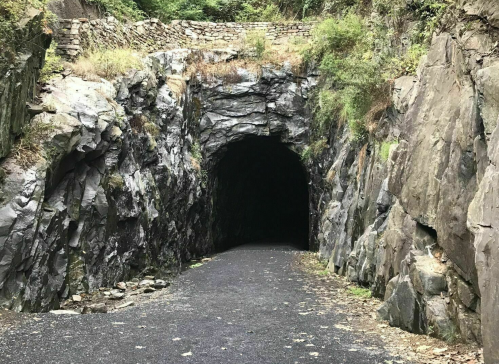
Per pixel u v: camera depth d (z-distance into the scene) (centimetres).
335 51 1605
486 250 451
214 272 1294
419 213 694
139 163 1263
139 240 1188
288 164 2498
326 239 1421
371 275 944
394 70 1071
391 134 995
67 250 927
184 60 1836
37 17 966
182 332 642
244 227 2531
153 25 1825
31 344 573
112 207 1071
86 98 1044
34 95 967
